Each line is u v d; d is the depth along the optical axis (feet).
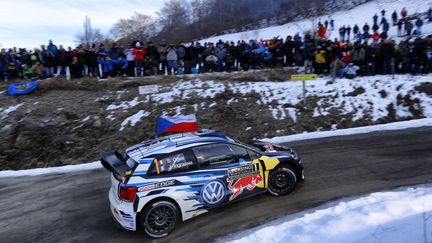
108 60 55.47
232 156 21.77
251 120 42.29
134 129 42.50
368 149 30.96
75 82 51.88
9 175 34.53
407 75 49.03
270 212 21.30
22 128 42.50
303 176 24.36
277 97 46.39
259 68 59.67
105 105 47.01
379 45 51.19
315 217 19.57
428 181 23.26
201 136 22.54
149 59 56.59
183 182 20.26
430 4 110.32
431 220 16.79
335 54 52.42
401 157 28.19
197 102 46.21
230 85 49.88
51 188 29.63
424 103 41.09
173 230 20.51
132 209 19.25
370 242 16.11
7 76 54.60
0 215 24.86
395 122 38.86
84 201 26.22
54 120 43.75
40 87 50.42
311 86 48.32
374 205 19.56
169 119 29.27
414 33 76.84
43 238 21.18
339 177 25.48
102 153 22.62
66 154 39.65
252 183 22.21
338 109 42.55
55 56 55.26
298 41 59.21
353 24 114.32
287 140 37.06
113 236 20.77
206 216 21.71
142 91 49.19
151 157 20.22
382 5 130.52
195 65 59.21
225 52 58.54
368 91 45.14
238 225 20.29
